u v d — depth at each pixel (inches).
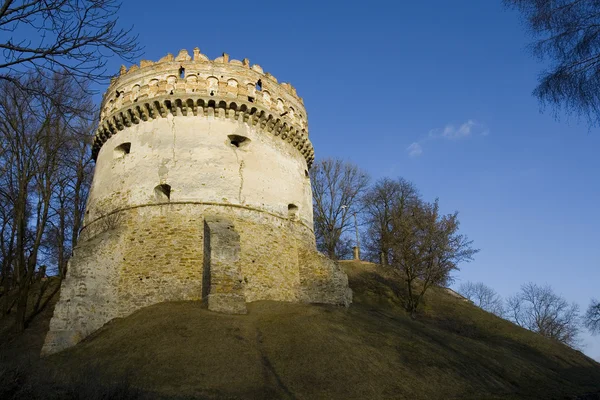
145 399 427.5
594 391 788.0
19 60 321.4
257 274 840.3
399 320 952.9
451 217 1219.9
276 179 970.1
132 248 817.5
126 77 997.8
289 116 1069.1
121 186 892.0
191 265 789.9
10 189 985.5
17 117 870.4
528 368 832.9
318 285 909.8
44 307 982.4
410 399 529.3
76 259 741.3
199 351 564.4
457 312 1291.8
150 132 907.4
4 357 468.4
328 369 557.9
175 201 840.9
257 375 524.4
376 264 1584.6
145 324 663.8
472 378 650.2
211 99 917.2
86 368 505.4
